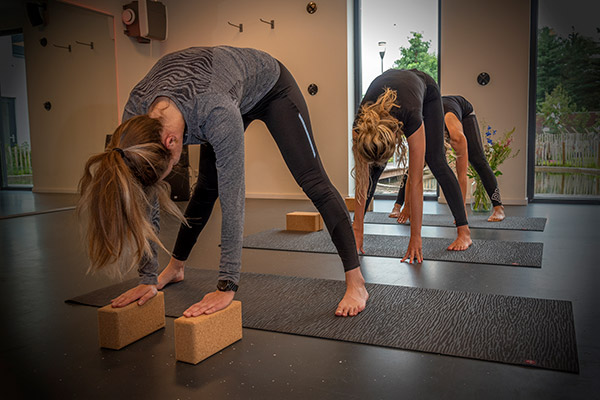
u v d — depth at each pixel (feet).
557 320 5.79
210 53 5.11
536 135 19.29
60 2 19.13
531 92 18.99
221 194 4.98
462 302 6.56
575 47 18.51
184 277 8.05
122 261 4.05
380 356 4.92
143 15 21.95
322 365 4.74
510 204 18.86
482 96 19.08
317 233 12.39
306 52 21.53
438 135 9.34
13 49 17.58
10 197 17.51
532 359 4.73
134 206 3.81
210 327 4.96
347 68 20.95
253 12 22.36
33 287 7.76
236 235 5.12
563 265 8.63
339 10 20.83
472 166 14.49
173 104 4.51
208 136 4.72
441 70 19.49
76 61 19.90
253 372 4.61
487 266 8.66
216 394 4.19
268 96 5.93
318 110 21.57
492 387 4.23
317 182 6.19
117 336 5.18
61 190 19.29
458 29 19.15
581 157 18.84
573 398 4.01
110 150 3.96
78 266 9.23
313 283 7.63
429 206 18.35
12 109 17.51
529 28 18.34
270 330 5.67
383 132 6.68
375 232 12.59
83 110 20.24
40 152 18.48
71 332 5.75
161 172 4.25
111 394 4.23
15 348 5.28
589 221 13.98
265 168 22.80
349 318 6.01
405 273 8.27
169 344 5.34
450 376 4.45
